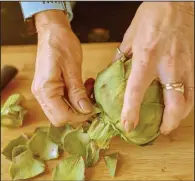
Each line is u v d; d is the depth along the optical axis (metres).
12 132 0.45
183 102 0.38
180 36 0.39
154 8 0.41
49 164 0.42
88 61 0.50
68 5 0.45
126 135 0.39
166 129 0.39
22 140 0.43
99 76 0.39
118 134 0.40
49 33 0.41
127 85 0.37
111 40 0.56
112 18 0.58
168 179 0.41
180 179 0.41
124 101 0.37
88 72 0.49
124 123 0.37
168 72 0.38
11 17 0.57
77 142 0.41
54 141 0.42
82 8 0.59
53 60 0.39
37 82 0.39
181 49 0.39
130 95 0.36
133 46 0.39
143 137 0.39
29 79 0.49
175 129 0.44
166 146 0.43
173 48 0.39
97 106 0.39
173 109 0.38
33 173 0.41
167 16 0.40
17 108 0.44
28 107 0.46
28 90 0.48
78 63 0.41
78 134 0.41
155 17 0.40
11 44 0.56
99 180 0.41
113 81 0.38
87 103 0.38
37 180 0.41
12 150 0.43
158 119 0.38
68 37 0.41
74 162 0.41
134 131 0.38
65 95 0.39
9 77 0.48
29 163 0.41
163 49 0.39
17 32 0.56
